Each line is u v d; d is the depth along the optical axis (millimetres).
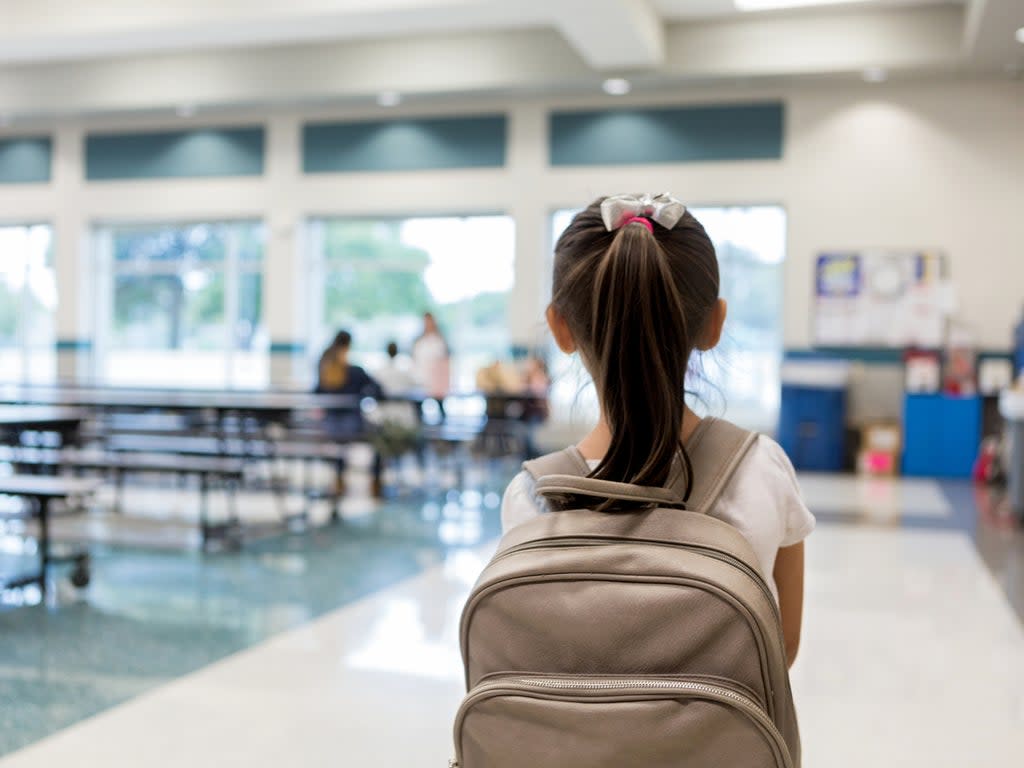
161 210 12492
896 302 10180
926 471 9758
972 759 2650
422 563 5203
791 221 10445
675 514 907
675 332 915
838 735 2818
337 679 3238
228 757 2564
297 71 10812
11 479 4664
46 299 13336
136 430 7891
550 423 11094
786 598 1055
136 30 9805
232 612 4121
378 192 11688
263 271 12305
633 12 8484
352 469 10164
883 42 9414
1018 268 9938
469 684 935
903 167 10172
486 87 10359
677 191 10734
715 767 828
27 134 13039
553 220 11234
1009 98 9914
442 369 10109
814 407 10016
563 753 851
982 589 4715
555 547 904
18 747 2615
